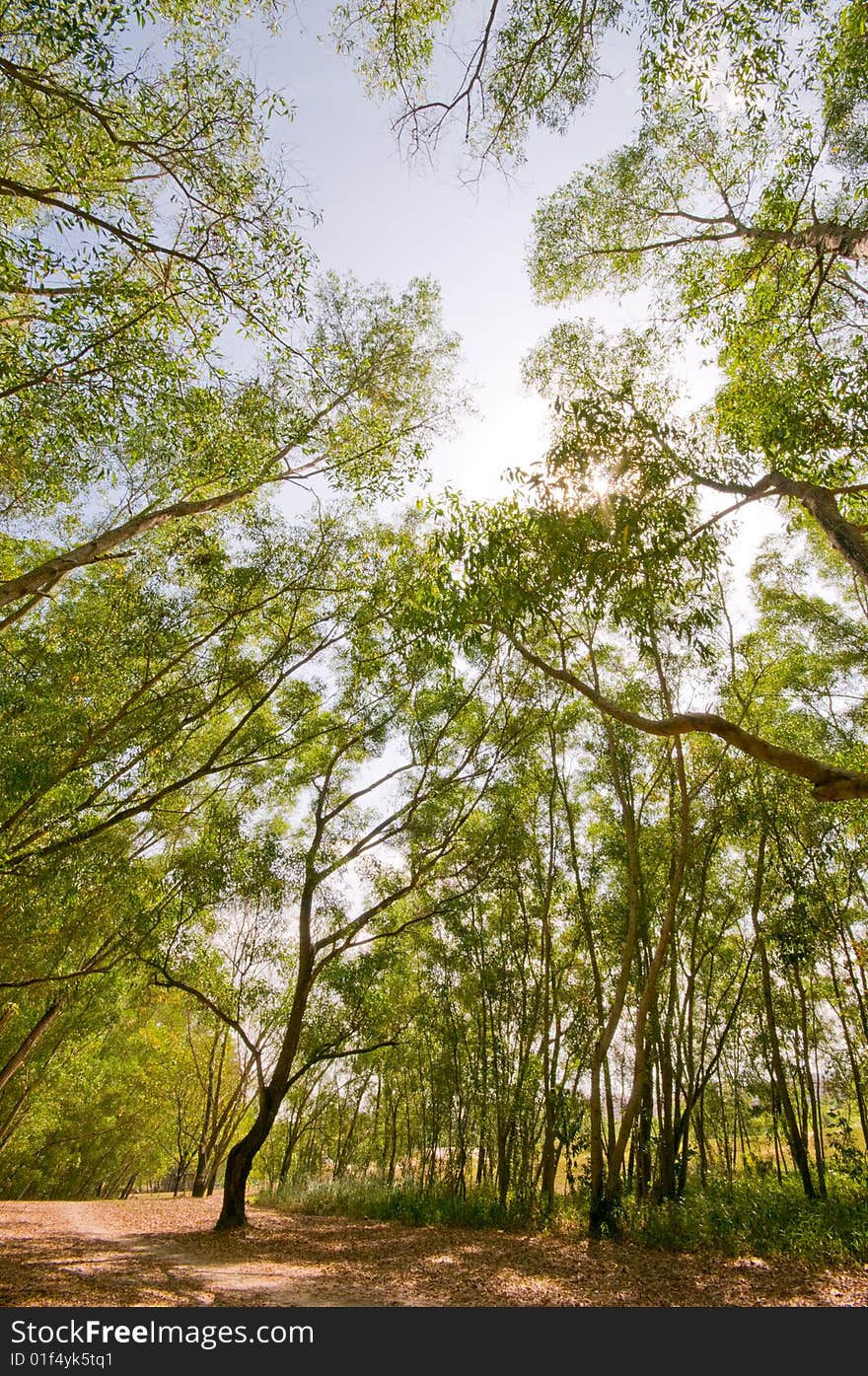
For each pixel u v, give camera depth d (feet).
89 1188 116.26
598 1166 41.96
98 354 22.65
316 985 52.42
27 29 19.75
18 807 34.12
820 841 43.91
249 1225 45.93
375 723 48.29
